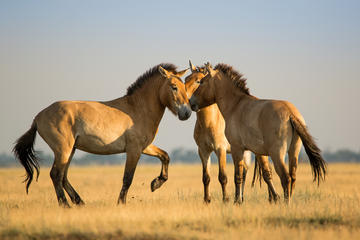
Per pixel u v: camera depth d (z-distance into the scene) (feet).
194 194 152.05
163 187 215.51
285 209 92.17
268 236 72.28
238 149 117.39
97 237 74.54
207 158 136.05
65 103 115.03
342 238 69.62
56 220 84.74
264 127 104.53
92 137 113.80
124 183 116.26
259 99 116.98
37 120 114.52
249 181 242.17
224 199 128.88
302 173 360.48
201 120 132.67
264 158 120.06
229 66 128.67
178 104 118.73
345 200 112.78
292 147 104.53
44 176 382.42
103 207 106.11
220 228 79.61
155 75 122.52
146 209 99.81
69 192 118.42
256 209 96.58
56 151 112.16
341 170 426.92
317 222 83.30
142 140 118.83
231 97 124.26
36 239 75.00
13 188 208.13
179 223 84.69
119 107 118.21
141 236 74.18
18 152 114.11
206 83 127.34
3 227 81.15
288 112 101.81
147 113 120.37
